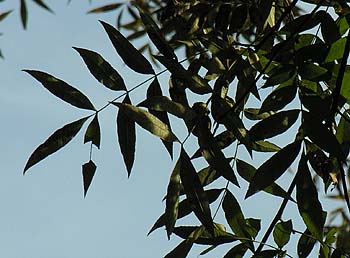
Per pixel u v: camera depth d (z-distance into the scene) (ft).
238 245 4.76
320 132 4.49
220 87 4.69
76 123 4.48
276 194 4.67
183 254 4.69
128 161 4.41
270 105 4.58
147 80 4.55
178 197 4.37
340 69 4.64
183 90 4.64
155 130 4.29
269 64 4.66
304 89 4.59
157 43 4.65
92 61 4.47
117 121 4.42
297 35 4.73
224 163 4.42
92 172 4.47
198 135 4.44
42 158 4.45
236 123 4.55
